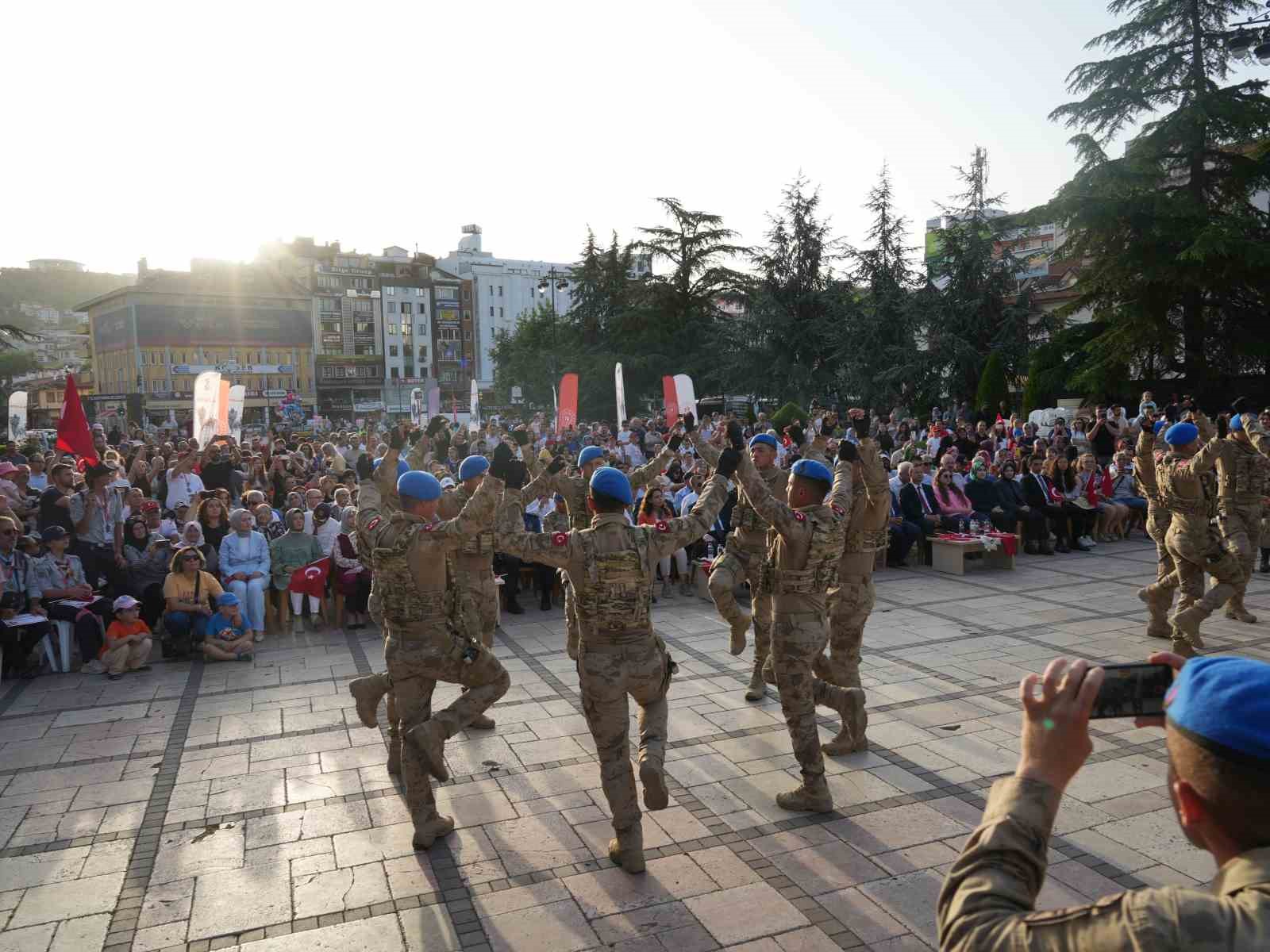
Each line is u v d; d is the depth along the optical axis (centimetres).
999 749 611
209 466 1401
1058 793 140
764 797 542
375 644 950
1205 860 454
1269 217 2769
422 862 475
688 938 399
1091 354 2942
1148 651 848
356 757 629
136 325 7825
